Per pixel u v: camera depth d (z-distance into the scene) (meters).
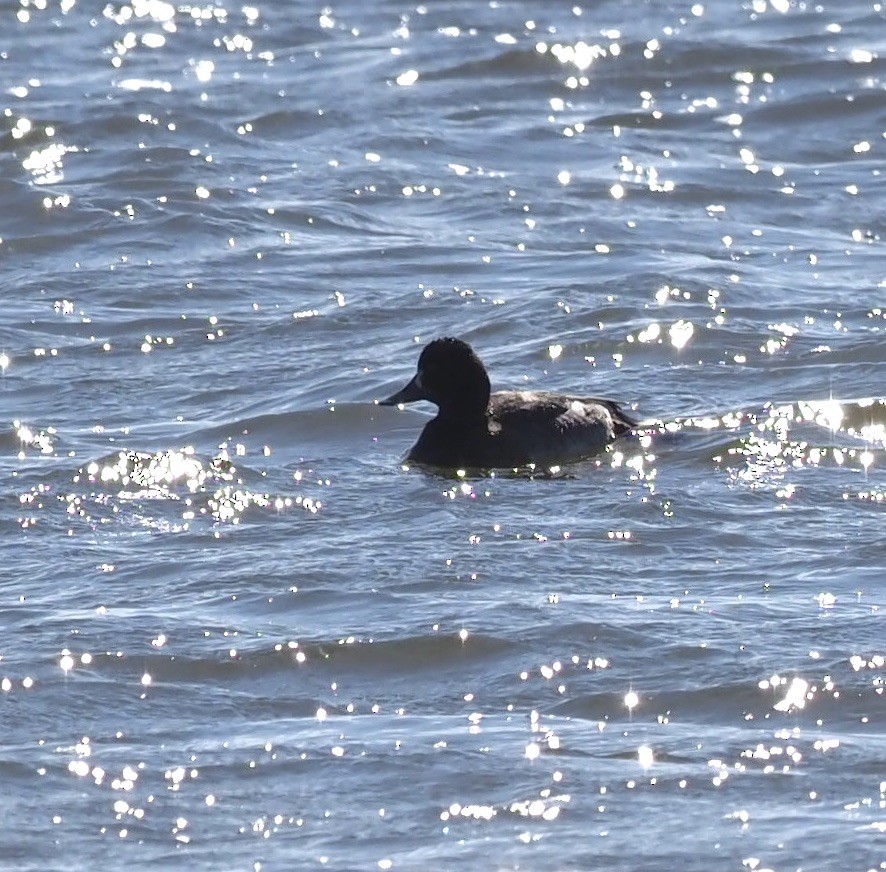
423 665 11.38
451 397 15.74
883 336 18.36
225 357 18.61
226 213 23.56
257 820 9.57
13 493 14.62
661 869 9.02
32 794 9.80
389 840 9.35
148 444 16.08
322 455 15.85
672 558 13.12
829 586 12.52
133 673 11.27
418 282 21.03
